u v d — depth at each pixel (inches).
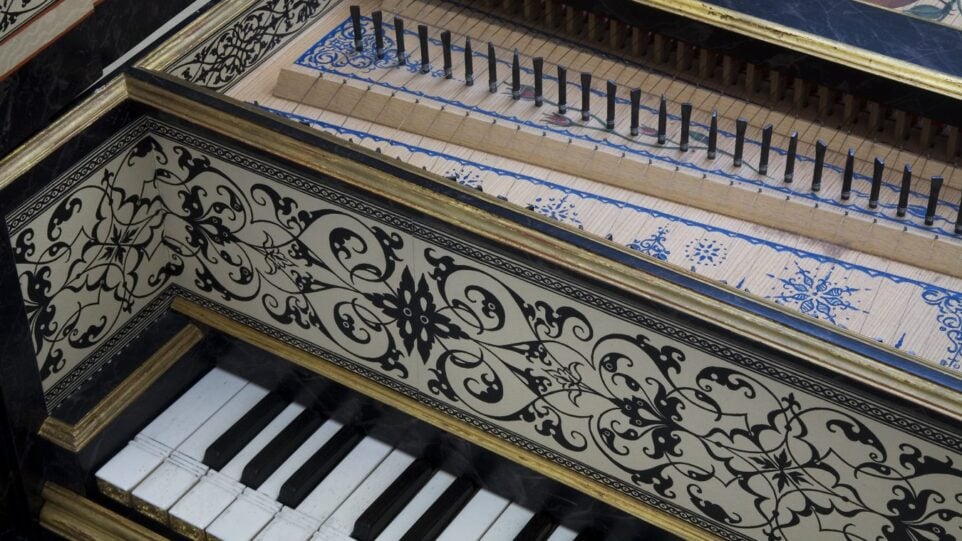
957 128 41.5
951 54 41.3
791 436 37.9
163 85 41.2
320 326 43.5
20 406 42.5
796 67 42.2
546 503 43.1
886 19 42.2
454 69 44.6
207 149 41.6
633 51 44.7
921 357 37.2
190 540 43.8
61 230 41.4
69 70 39.9
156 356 44.7
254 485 43.8
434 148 43.2
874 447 37.0
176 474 44.0
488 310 40.2
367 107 43.8
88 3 39.7
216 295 44.6
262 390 45.8
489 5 46.2
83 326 43.1
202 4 43.3
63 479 44.4
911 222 40.5
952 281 39.9
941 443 36.1
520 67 44.5
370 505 43.3
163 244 44.3
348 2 46.6
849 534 38.8
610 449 40.9
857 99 42.6
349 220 40.7
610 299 38.1
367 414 44.4
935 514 37.4
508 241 38.4
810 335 36.4
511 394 41.5
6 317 40.9
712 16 42.4
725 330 37.0
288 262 42.6
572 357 39.7
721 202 41.4
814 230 40.9
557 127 42.8
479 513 43.5
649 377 38.9
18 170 39.5
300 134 40.3
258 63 45.1
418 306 41.2
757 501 39.6
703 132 42.7
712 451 39.3
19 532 45.1
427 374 42.5
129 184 42.5
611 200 41.9
